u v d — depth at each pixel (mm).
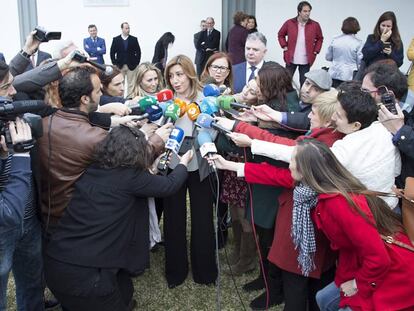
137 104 2424
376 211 1629
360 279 1614
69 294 1850
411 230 1622
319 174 1654
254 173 2051
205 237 2654
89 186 1876
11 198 1609
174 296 2652
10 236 1779
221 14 8742
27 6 8734
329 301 1871
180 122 2475
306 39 7227
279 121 2199
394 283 1588
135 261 1979
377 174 1789
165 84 2900
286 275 2092
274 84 2293
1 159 1659
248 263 2814
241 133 2162
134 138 1908
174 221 2652
